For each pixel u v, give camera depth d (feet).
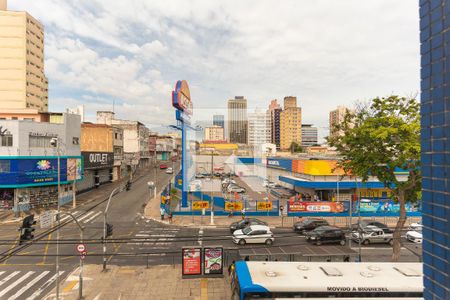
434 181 20.49
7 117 148.66
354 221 110.73
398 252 63.00
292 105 524.11
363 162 65.16
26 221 47.01
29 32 247.91
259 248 61.00
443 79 19.65
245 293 37.42
